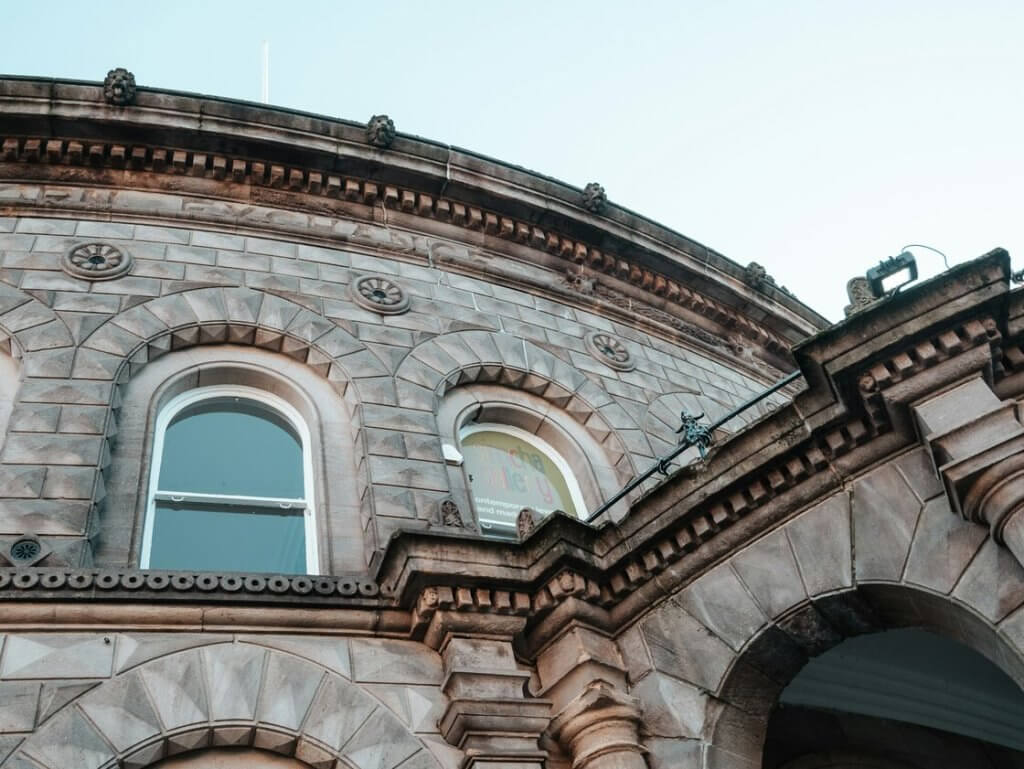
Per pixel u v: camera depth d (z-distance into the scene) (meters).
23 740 7.17
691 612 8.78
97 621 7.95
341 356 11.70
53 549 8.66
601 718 8.12
